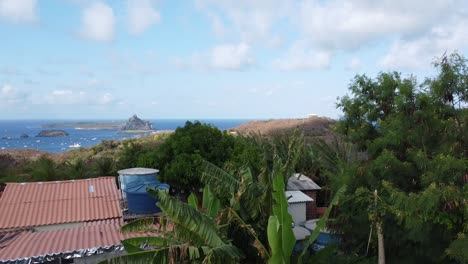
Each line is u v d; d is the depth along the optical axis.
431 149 9.44
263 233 10.31
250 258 10.21
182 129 19.77
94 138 172.75
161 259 7.40
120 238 11.59
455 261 8.88
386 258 10.50
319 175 23.23
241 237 10.12
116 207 15.46
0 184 22.88
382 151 9.91
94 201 15.95
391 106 10.80
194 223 8.02
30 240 11.70
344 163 12.11
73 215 14.63
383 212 8.41
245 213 10.17
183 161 17.48
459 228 7.88
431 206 7.43
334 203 9.07
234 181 10.91
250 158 15.61
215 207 10.59
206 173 10.99
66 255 10.30
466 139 8.83
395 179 9.67
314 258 10.96
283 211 8.64
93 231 12.55
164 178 17.81
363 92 11.33
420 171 9.41
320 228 9.09
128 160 24.88
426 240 8.77
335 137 22.45
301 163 23.08
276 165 11.18
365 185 10.37
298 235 15.26
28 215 14.43
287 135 28.27
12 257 9.98
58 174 23.97
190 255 7.38
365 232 10.73
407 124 9.53
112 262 7.05
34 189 16.94
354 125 11.44
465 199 7.34
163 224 8.65
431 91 9.23
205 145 18.98
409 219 7.81
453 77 8.70
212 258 7.32
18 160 32.22
